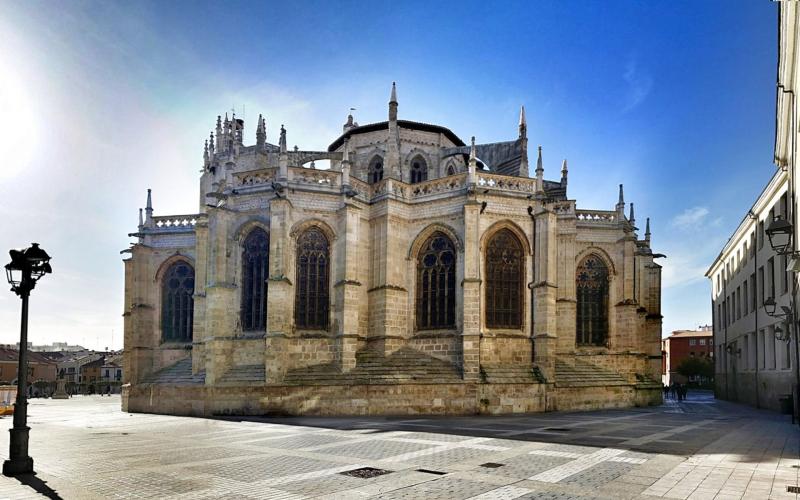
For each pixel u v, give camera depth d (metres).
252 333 42.31
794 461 19.33
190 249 53.44
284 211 41.09
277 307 39.94
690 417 37.88
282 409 38.53
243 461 19.47
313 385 38.69
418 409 38.78
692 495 14.28
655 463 18.84
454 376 39.91
